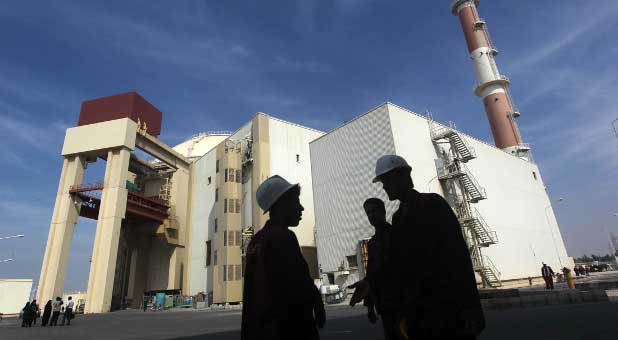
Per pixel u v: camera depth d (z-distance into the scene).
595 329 7.15
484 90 63.94
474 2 68.69
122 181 48.41
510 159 49.81
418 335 2.53
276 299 2.34
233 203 45.69
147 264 61.34
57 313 23.94
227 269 42.16
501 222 41.94
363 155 34.38
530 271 43.03
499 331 7.97
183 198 61.00
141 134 53.12
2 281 51.78
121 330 17.27
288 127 49.62
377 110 34.00
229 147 48.28
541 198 53.09
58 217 48.00
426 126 36.22
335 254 34.47
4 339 14.98
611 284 19.45
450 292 2.40
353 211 34.00
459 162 34.62
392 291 3.12
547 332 7.30
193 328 16.08
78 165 50.53
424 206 2.76
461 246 2.53
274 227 2.70
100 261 44.34
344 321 13.48
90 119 53.16
